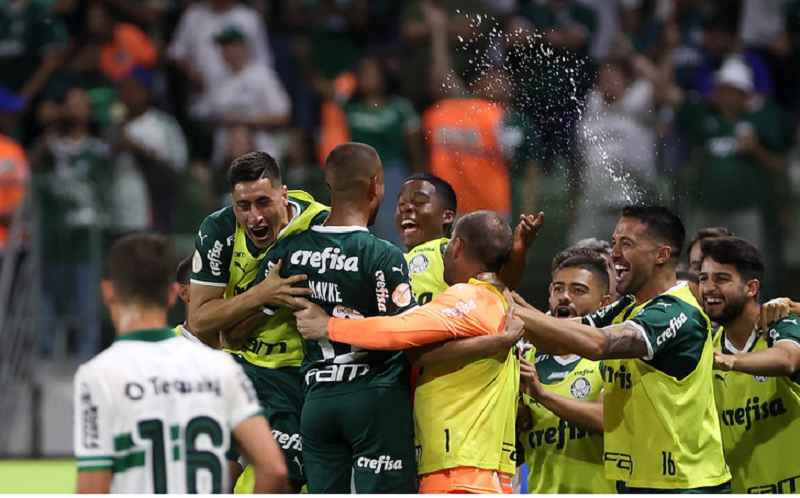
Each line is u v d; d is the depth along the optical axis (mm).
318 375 15070
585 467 16281
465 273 15031
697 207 33469
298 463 16422
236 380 11750
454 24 38938
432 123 33875
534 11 39438
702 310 16219
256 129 37500
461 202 32719
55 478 28781
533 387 15703
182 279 17875
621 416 15289
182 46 39125
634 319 14719
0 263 32500
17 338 32562
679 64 39719
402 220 17359
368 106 36656
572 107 35000
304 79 39938
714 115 36031
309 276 15172
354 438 14891
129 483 11148
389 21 41750
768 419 16234
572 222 32031
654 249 15219
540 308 30859
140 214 32875
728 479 15273
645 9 41938
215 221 16203
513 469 15055
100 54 38531
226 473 11500
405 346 14258
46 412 32562
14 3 38969
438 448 14562
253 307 15258
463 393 14602
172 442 11289
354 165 15258
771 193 33344
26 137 38188
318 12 41219
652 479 14898
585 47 37406
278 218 15617
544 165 32969
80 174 32938
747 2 42344
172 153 34812
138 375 11336
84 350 32781
